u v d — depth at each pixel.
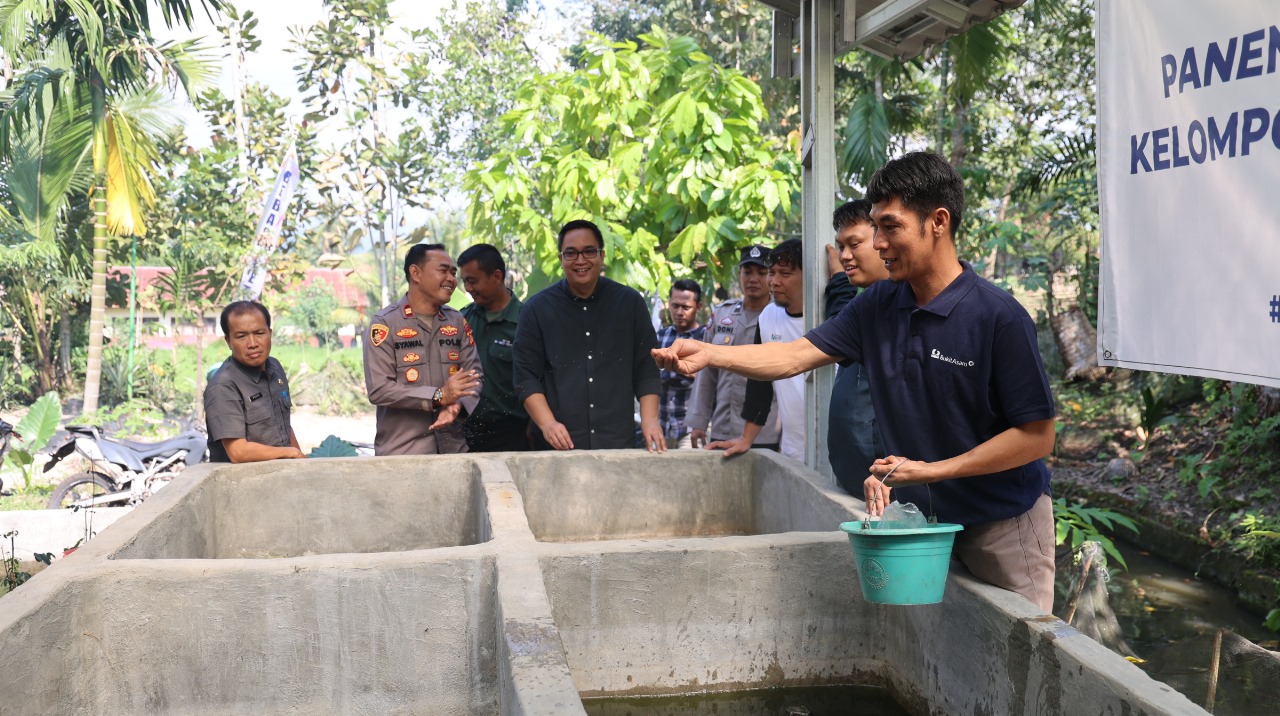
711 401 5.77
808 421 4.74
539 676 1.98
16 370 17.17
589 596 2.87
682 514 4.44
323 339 21.45
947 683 2.68
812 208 4.71
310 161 18.23
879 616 3.04
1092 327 10.34
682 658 2.93
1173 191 2.56
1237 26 2.36
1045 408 2.36
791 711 2.91
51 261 15.73
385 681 2.74
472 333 5.16
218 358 18.20
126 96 14.77
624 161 7.37
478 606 2.77
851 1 4.47
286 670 2.71
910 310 2.60
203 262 17.14
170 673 2.68
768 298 5.33
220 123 18.06
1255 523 6.46
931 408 2.57
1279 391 7.68
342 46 17.48
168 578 2.66
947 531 2.32
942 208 2.46
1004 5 4.15
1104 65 2.78
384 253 18.16
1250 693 3.30
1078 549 5.45
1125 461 8.81
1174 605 6.09
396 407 4.51
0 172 14.87
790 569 2.99
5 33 12.95
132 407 13.38
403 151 17.83
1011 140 12.90
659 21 19.39
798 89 15.07
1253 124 2.33
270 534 4.08
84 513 7.43
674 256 7.27
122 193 14.73
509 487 3.71
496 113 18.31
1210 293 2.46
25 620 2.28
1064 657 2.16
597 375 4.69
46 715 2.37
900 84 12.70
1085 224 10.77
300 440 13.55
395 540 4.20
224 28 17.73
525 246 7.75
